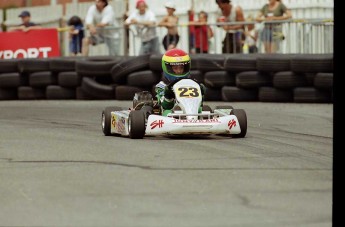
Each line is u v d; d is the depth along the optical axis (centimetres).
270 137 3125
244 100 4794
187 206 1914
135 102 3219
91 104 4888
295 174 2289
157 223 1772
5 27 7806
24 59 5350
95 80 5184
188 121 2933
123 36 5662
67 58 5300
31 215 1856
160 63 4872
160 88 3184
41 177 2273
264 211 1872
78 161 2527
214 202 1950
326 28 5122
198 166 2403
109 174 2291
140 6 5569
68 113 4288
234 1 6056
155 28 5569
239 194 2031
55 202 1967
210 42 5512
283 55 4681
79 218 1817
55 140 3066
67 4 7400
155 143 2898
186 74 3166
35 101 5269
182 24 5450
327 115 4038
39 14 7838
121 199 1983
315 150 2769
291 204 1931
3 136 3216
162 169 2356
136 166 2412
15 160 2573
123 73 5000
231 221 1788
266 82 4722
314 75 4578
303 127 3528
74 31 5812
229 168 2373
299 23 5159
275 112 4203
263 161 2505
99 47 5809
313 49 5141
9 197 2036
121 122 3105
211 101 4888
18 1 9562
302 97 4625
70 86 5234
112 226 1750
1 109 4609
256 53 4919
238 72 4778
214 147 2797
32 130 3441
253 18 5844
